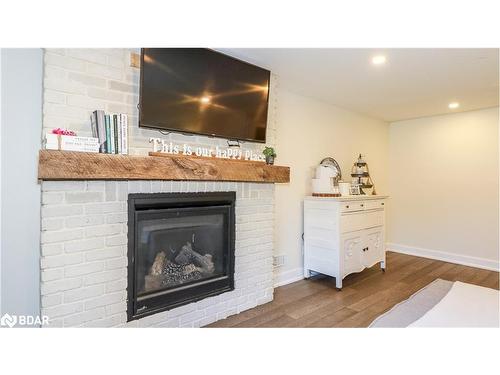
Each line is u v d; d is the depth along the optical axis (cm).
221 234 231
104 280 172
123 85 182
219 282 225
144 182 187
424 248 431
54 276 156
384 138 460
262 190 254
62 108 161
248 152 244
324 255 308
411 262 400
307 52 225
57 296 157
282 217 312
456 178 402
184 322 205
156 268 201
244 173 226
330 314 236
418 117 434
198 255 226
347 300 266
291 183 321
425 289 186
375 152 441
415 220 441
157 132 197
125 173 168
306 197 325
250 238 246
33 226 161
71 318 161
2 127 154
